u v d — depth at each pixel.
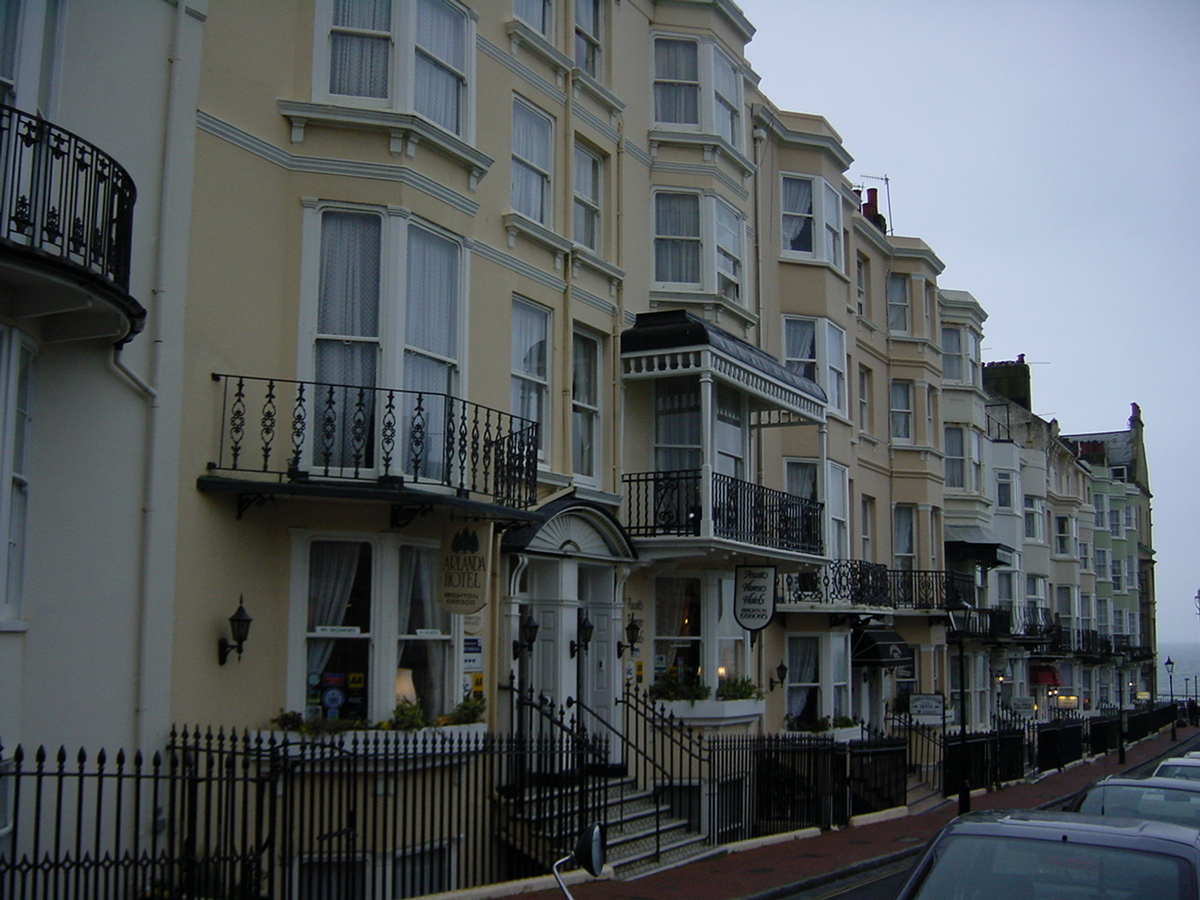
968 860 6.41
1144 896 5.89
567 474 16.45
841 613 24.28
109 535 10.49
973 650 36.53
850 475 27.72
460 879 13.13
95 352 10.52
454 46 14.62
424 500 12.20
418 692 13.30
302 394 11.95
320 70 13.11
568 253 16.92
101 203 10.26
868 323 29.98
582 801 13.21
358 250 13.02
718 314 20.31
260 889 10.11
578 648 16.12
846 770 20.16
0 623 9.29
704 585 19.25
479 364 14.75
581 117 17.89
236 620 11.34
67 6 10.45
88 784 10.12
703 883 13.45
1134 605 65.62
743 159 21.25
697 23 20.62
